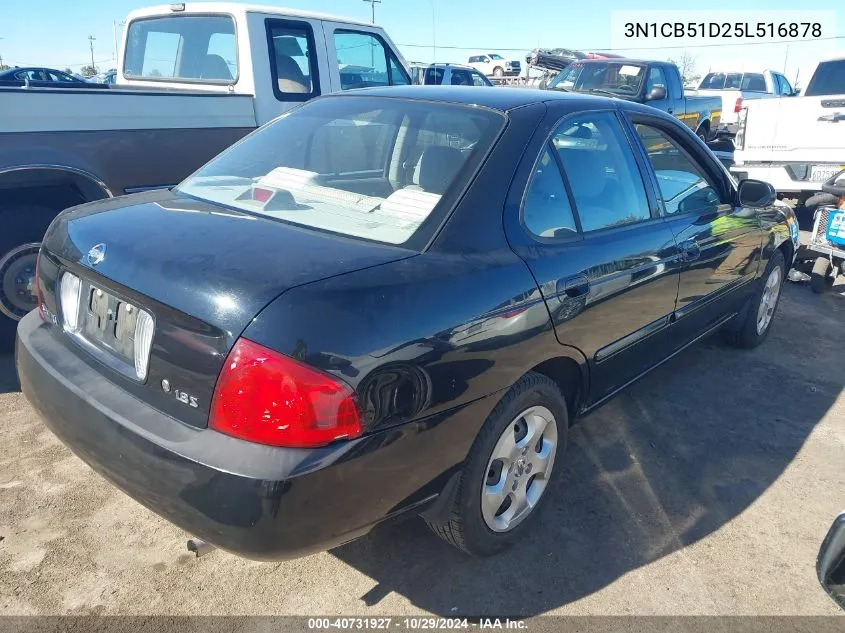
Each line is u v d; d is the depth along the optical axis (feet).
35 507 9.48
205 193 9.15
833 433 12.48
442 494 7.66
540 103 9.54
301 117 10.49
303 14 18.72
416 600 8.21
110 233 7.77
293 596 8.19
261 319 6.13
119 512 9.48
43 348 8.23
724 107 54.19
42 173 13.34
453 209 7.82
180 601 8.02
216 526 6.21
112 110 13.99
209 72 18.65
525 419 8.66
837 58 27.91
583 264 8.89
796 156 27.86
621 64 37.50
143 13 19.94
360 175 9.26
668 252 10.78
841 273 21.35
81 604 7.91
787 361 15.69
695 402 13.44
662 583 8.64
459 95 9.77
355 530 6.76
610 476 10.83
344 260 6.86
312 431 6.13
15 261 13.70
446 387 7.04
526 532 9.23
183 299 6.48
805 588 8.67
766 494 10.57
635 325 10.27
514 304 7.73
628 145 10.71
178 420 6.59
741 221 13.41
